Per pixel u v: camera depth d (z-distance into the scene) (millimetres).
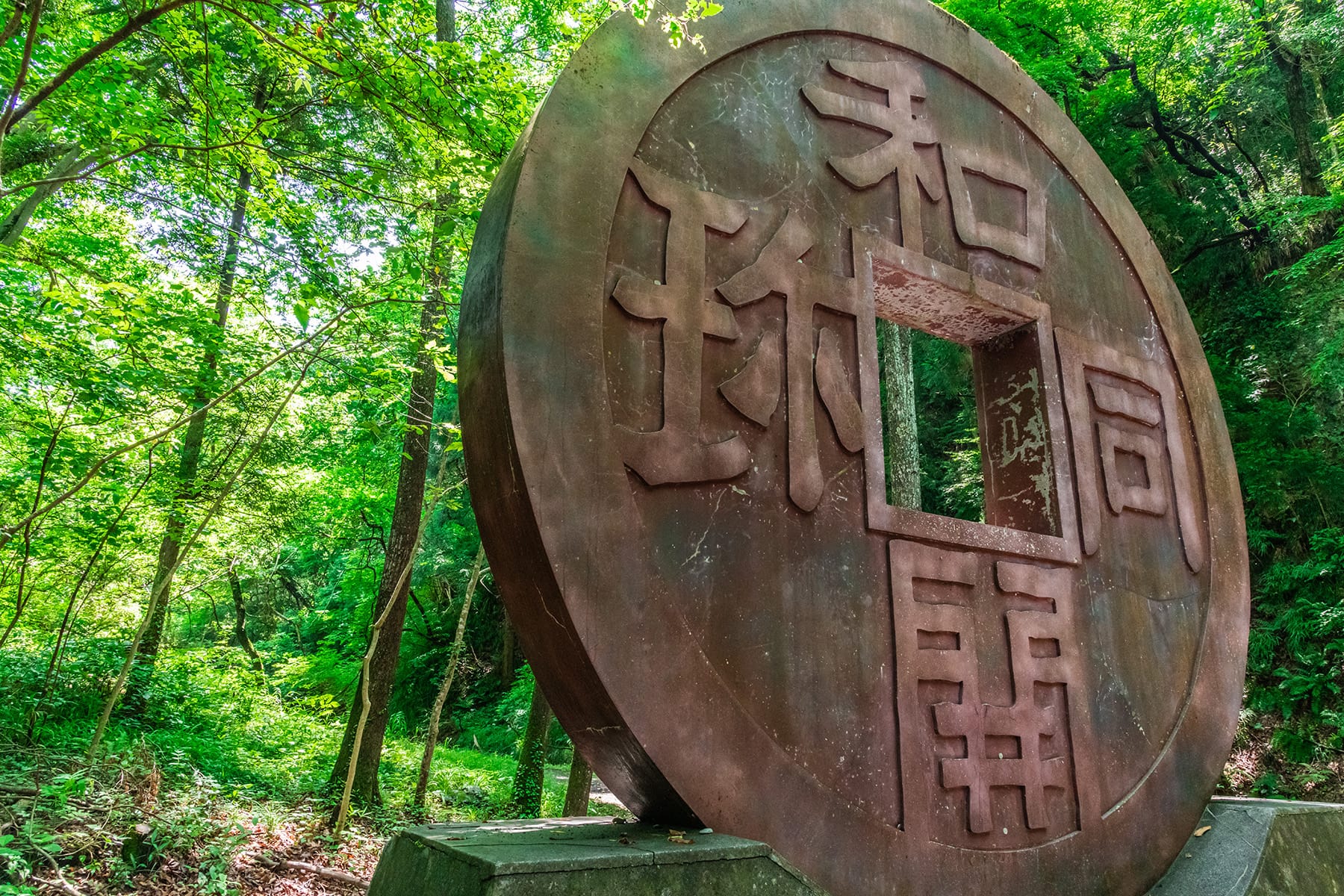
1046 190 4289
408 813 7441
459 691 17688
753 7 3416
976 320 3936
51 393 6074
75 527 7129
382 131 7832
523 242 2512
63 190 7113
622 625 2330
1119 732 3492
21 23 3381
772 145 3307
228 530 9625
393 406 9906
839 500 2975
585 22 4977
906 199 3625
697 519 2617
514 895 1774
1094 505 3756
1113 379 4188
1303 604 9531
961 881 2748
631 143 2875
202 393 6762
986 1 10328
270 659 16938
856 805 2633
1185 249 12461
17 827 4285
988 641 3201
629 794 2529
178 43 4973
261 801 6719
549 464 2344
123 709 8094
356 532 15820
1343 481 9836
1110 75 13172
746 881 2133
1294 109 13117
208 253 7582
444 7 8156
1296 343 11180
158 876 4320
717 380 2838
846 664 2783
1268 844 3365
